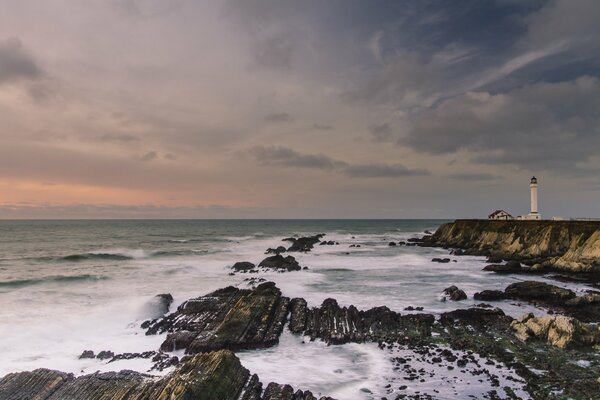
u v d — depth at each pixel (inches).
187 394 513.7
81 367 724.0
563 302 1165.1
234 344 821.2
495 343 834.8
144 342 866.1
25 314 1002.7
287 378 681.0
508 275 1690.5
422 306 1158.3
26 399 555.2
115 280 1483.8
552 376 673.0
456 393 618.8
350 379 676.1
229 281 1518.2
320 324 950.4
